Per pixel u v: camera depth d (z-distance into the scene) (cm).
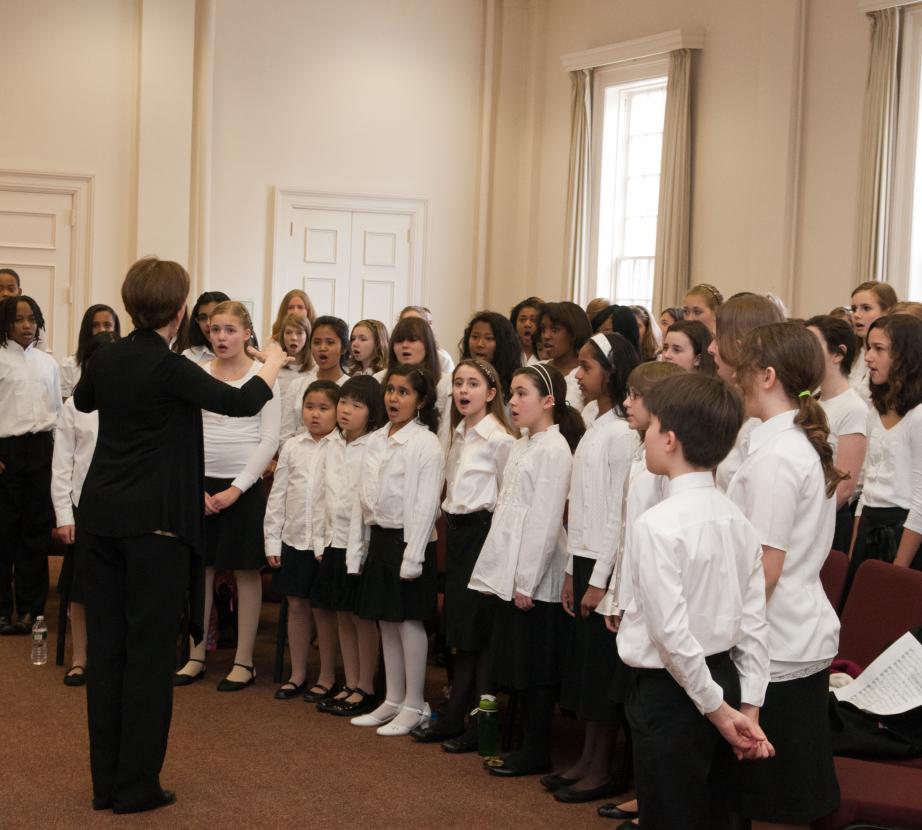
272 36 997
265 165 1002
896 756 300
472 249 1079
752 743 244
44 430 571
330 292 1034
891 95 713
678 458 252
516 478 398
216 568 491
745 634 252
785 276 791
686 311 508
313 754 409
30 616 574
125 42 936
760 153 809
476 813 359
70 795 365
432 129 1055
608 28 968
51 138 922
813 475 268
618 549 344
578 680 376
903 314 397
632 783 385
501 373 499
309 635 490
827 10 768
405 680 447
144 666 348
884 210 717
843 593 356
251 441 490
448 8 1052
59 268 934
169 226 946
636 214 972
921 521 375
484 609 411
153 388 344
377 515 438
